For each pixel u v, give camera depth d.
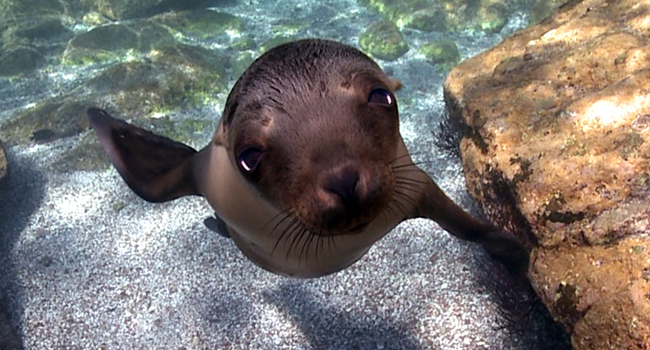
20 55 2.50
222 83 2.15
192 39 2.62
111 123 0.82
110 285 1.30
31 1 2.98
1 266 1.38
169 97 2.03
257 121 0.49
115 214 1.52
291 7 2.92
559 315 0.78
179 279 1.30
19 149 1.84
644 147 0.81
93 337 1.19
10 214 1.55
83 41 2.57
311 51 0.52
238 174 0.56
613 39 1.03
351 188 0.46
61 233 1.47
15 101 2.23
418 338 1.08
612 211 0.78
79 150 1.78
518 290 1.06
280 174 0.48
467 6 2.48
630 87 0.90
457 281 1.17
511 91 1.06
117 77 2.11
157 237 1.42
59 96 2.08
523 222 0.90
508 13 2.47
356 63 0.52
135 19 2.95
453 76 1.26
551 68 1.06
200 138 1.84
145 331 1.19
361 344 1.10
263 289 1.25
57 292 1.30
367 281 1.21
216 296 1.25
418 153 1.53
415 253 1.26
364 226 0.50
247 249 0.71
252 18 2.84
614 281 0.73
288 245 0.60
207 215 1.48
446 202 0.72
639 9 1.10
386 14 2.65
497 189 0.97
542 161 0.88
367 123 0.48
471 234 0.78
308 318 1.17
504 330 1.05
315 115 0.48
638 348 0.68
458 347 1.05
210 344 1.15
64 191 1.63
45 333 1.21
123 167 0.77
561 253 0.80
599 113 0.89
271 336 1.14
